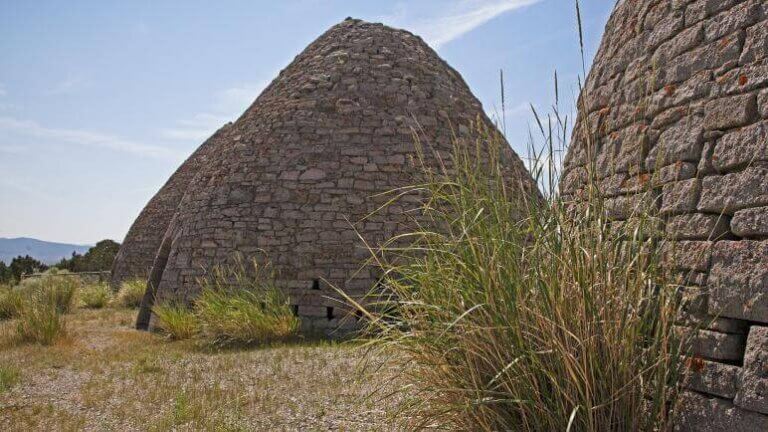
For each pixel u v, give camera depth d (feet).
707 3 12.59
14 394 22.49
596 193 12.98
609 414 10.75
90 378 25.05
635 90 14.65
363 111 41.81
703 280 11.12
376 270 37.47
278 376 23.89
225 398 20.72
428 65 45.91
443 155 40.65
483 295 11.75
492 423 11.50
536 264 11.42
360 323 36.22
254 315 34.65
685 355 11.05
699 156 11.99
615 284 11.22
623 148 14.60
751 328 10.07
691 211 11.81
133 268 72.84
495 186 12.90
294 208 39.34
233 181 41.78
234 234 39.96
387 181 39.55
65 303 53.72
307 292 37.42
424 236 13.62
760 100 10.79
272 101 45.01
